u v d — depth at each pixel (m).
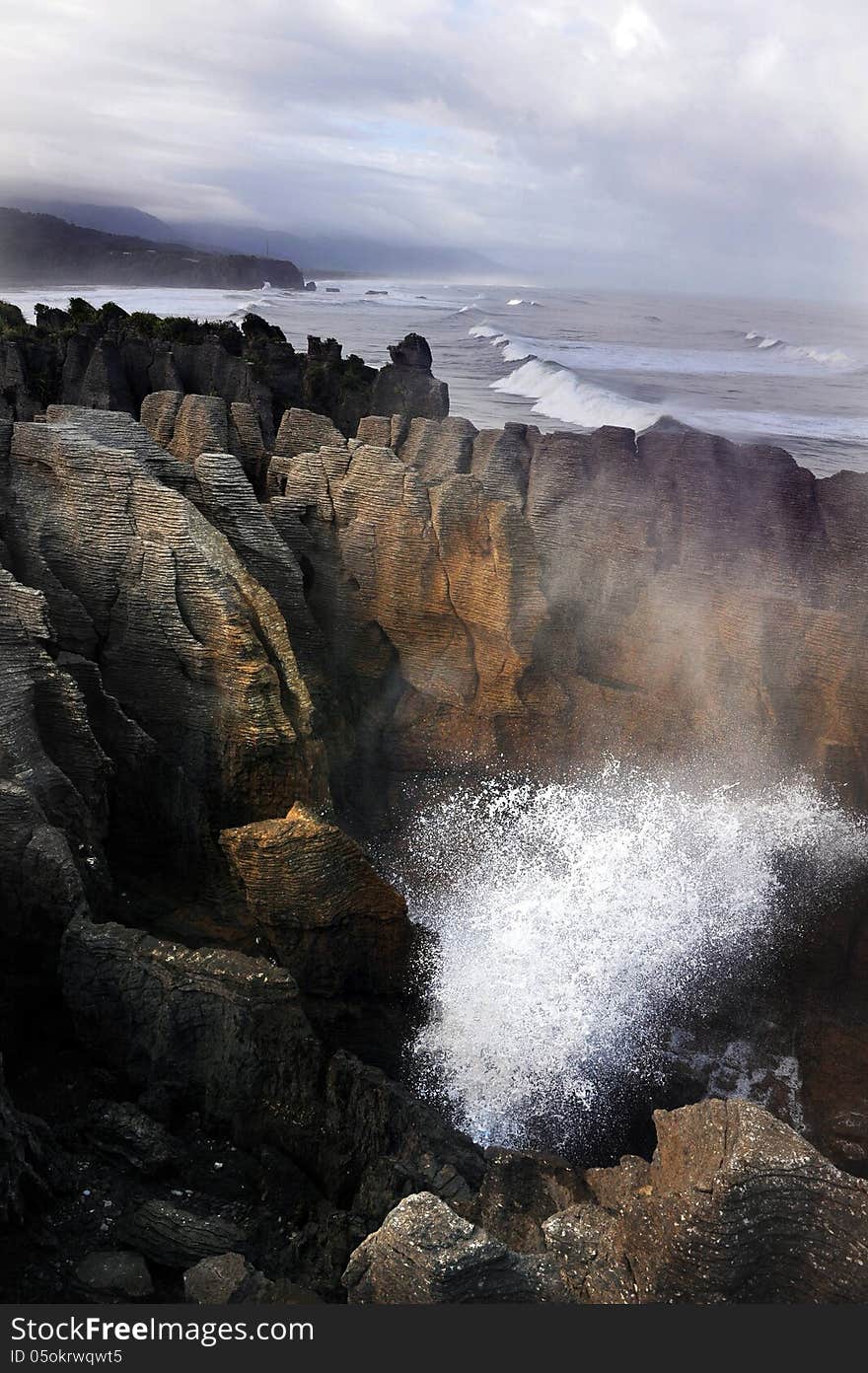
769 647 12.90
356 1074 8.61
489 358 89.81
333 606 14.95
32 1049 9.41
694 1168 6.40
